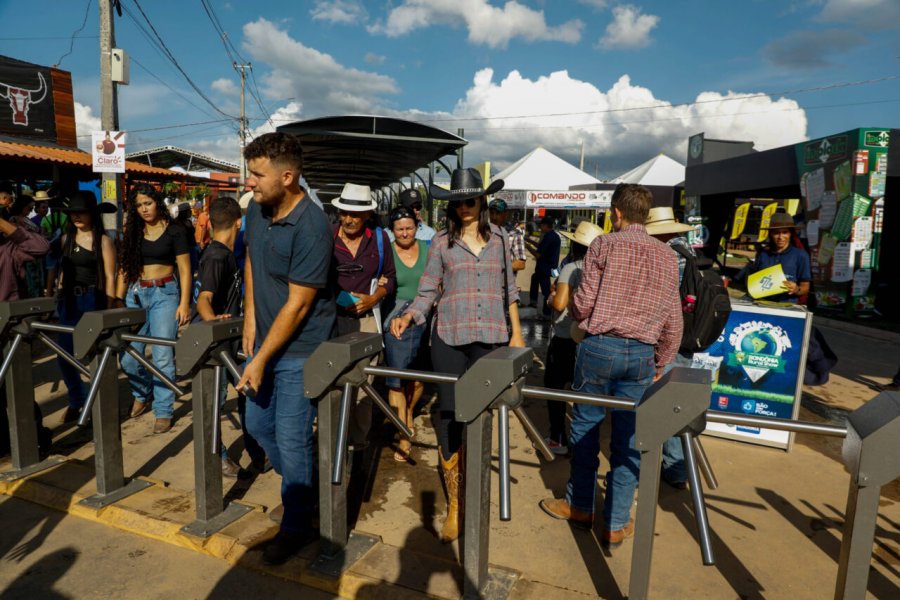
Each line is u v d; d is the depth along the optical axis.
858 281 9.97
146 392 4.22
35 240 3.61
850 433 1.68
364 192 3.33
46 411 4.30
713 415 1.77
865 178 9.71
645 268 2.50
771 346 3.88
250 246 2.39
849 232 9.96
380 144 7.26
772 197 14.23
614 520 2.56
